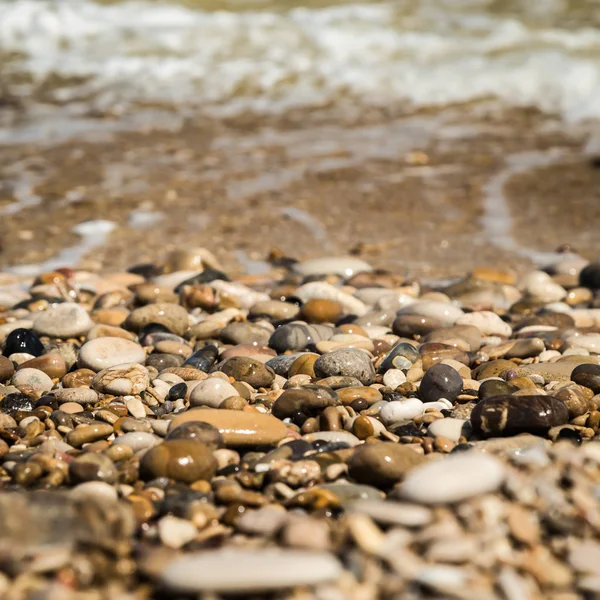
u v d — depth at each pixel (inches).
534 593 130.6
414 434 199.6
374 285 343.3
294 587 124.6
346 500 162.9
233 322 302.2
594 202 448.1
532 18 800.9
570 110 600.1
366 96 623.2
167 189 459.2
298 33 753.6
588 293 337.7
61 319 286.8
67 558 133.4
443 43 730.8
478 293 332.2
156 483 172.4
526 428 192.9
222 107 598.9
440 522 140.9
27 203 437.1
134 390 229.0
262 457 183.6
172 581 125.2
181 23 778.2
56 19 765.9
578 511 148.3
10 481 175.9
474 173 488.4
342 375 234.2
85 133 542.9
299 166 495.5
